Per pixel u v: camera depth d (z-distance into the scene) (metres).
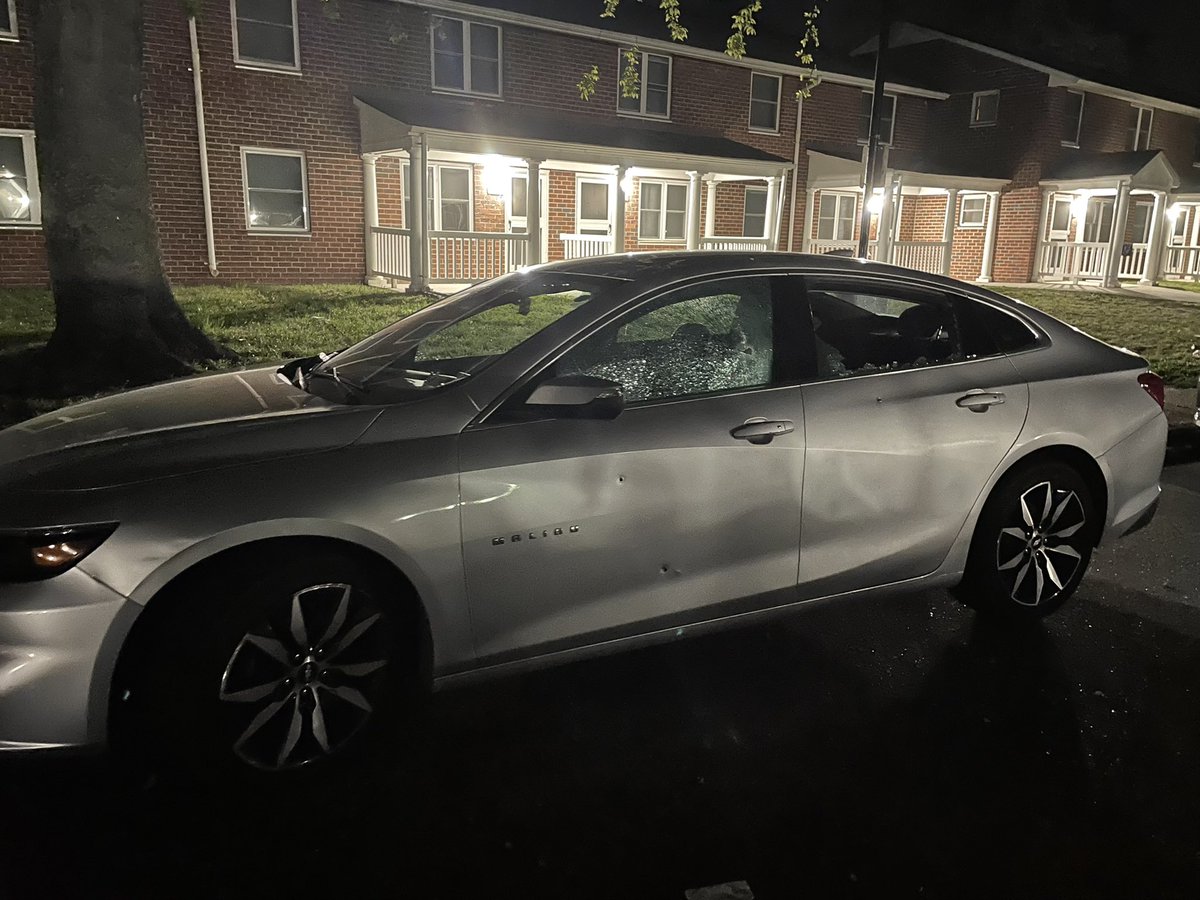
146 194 8.34
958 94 24.03
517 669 3.18
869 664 3.80
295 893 2.43
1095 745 3.24
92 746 2.58
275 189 15.86
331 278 16.67
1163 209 22.88
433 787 2.90
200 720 2.65
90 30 7.75
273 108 15.48
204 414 3.16
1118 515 4.21
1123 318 15.63
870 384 3.65
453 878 2.50
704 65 19.91
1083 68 23.41
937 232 25.06
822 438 3.48
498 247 16.72
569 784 2.94
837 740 3.23
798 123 21.62
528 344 3.21
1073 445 4.02
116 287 8.16
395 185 17.12
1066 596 4.20
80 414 3.33
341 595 2.83
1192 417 8.11
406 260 15.69
